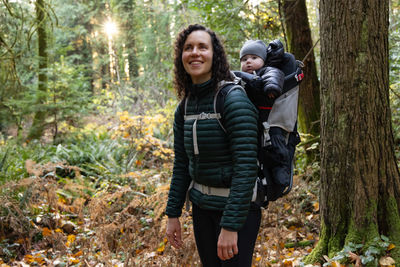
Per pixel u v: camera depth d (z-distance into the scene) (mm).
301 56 5262
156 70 11742
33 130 7344
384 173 2523
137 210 4031
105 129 8156
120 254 2992
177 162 1893
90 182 5199
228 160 1593
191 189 1785
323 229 2734
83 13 13508
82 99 7746
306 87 5234
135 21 13898
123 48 14703
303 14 5242
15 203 3691
